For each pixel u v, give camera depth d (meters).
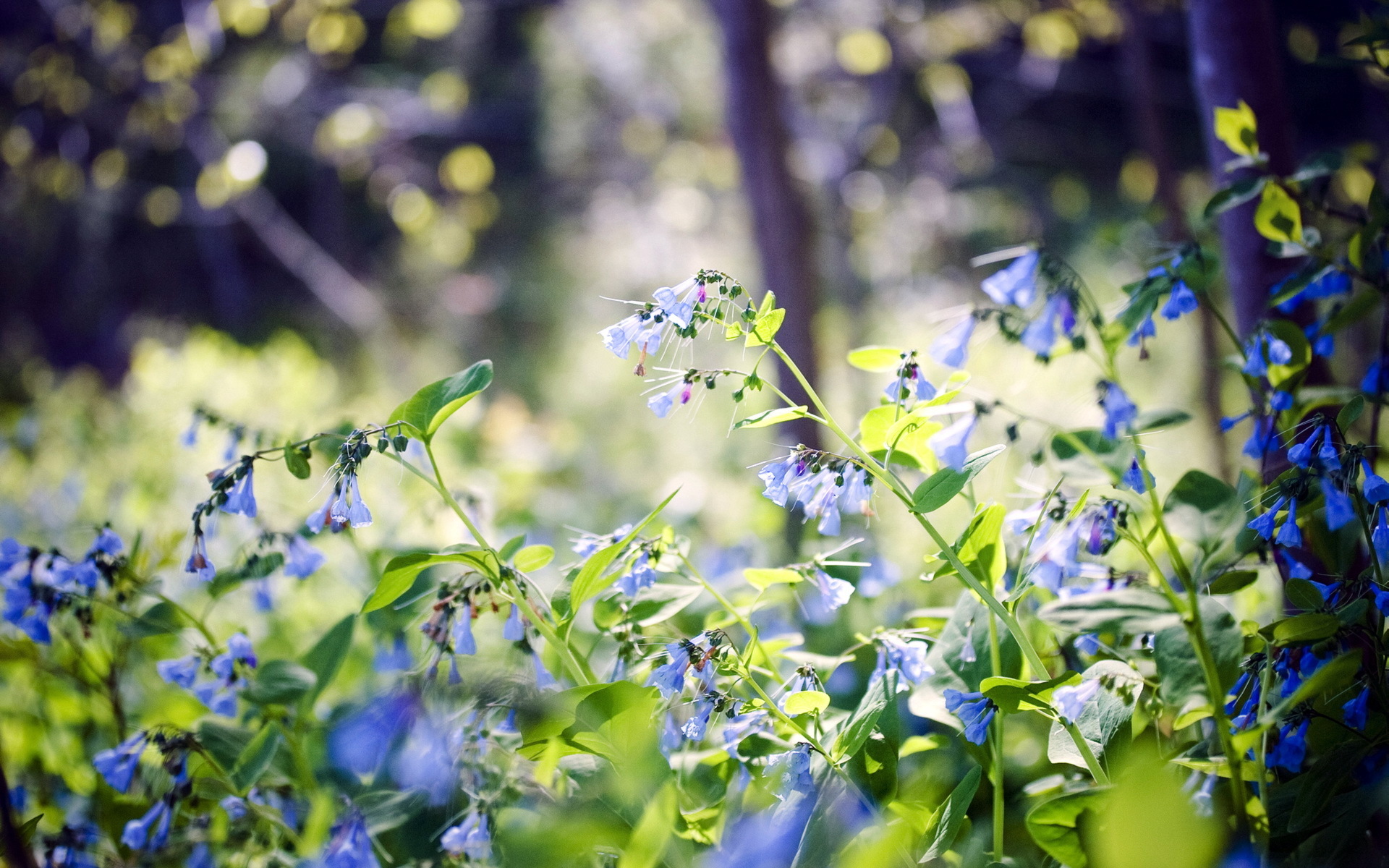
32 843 0.96
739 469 2.36
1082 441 0.92
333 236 5.44
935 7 3.51
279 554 1.02
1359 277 0.97
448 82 4.26
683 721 0.97
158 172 5.07
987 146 4.69
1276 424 0.96
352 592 1.37
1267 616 1.09
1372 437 0.96
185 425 1.99
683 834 0.91
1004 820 0.96
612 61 4.60
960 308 0.91
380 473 1.66
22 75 3.60
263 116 3.99
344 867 0.88
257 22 2.98
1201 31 1.08
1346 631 0.88
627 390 3.70
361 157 4.46
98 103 3.60
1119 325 0.90
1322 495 0.89
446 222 4.86
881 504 1.49
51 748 1.11
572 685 1.00
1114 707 0.90
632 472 2.83
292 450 0.92
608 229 5.04
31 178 3.70
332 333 4.94
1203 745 0.90
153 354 2.62
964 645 0.94
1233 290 1.09
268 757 0.94
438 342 4.80
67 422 2.50
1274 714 0.84
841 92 3.94
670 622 1.07
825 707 0.90
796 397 1.80
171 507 1.78
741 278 3.93
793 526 1.31
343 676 1.16
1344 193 1.93
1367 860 0.87
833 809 0.89
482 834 0.88
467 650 0.90
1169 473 1.67
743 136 1.81
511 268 5.22
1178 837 0.81
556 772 0.95
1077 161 5.02
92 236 4.85
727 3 1.78
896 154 4.14
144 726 1.07
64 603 0.99
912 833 0.90
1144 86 1.94
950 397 0.88
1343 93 4.07
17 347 4.81
